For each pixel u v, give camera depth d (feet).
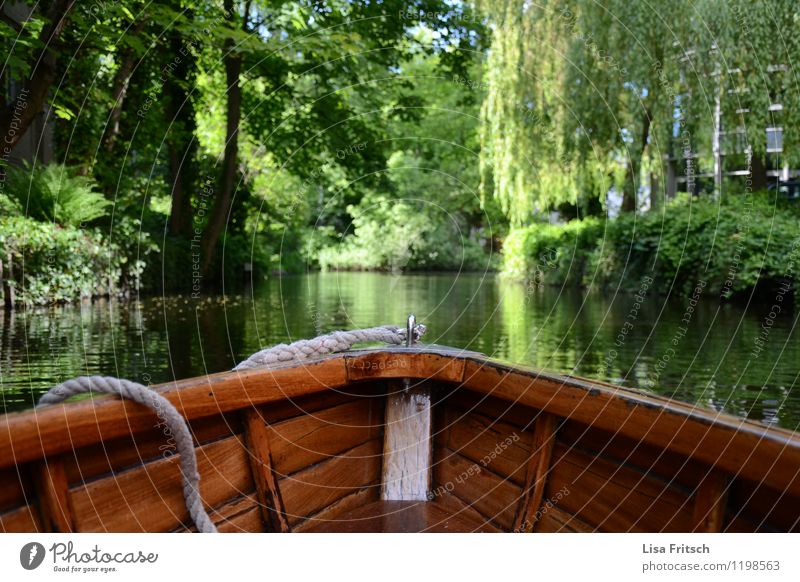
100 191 34.68
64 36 20.02
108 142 32.30
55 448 3.94
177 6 23.40
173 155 42.22
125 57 27.40
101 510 4.36
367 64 35.22
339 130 37.60
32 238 27.37
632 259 40.70
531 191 46.52
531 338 21.65
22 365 15.65
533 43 39.91
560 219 58.23
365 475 6.70
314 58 32.32
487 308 32.30
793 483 3.57
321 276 70.18
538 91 40.81
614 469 5.08
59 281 28.99
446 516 6.21
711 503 4.27
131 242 34.27
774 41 33.27
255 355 5.91
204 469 5.18
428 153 58.49
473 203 79.30
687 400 12.97
